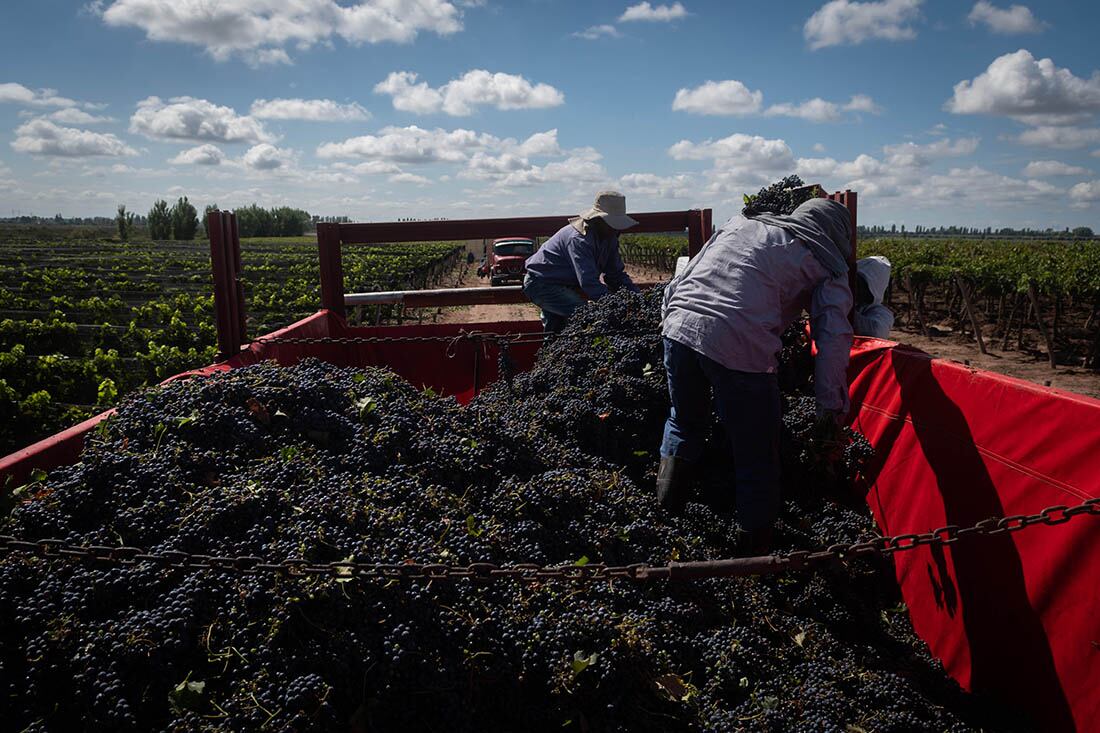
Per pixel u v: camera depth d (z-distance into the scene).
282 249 72.69
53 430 10.52
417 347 6.71
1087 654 2.32
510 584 2.54
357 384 3.73
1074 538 2.38
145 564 2.19
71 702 1.95
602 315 5.18
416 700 2.13
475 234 6.87
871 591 3.61
